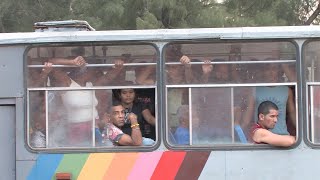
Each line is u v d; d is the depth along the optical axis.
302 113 5.92
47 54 6.07
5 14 15.62
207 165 5.92
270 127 5.98
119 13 14.04
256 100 6.02
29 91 6.04
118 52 6.05
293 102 5.98
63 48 6.07
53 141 6.05
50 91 6.07
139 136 5.98
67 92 6.08
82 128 6.07
